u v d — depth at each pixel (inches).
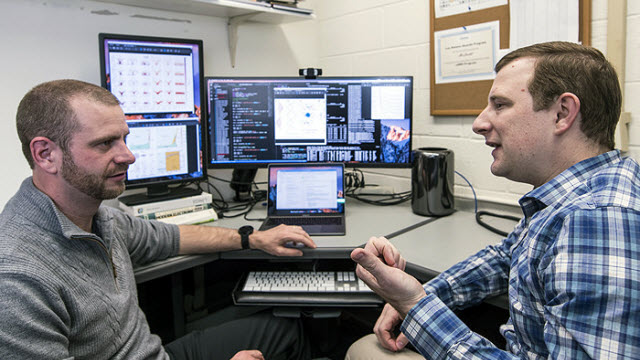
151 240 43.2
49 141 31.8
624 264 21.8
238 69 71.9
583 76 27.3
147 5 58.8
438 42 63.9
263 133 61.4
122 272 38.0
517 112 29.6
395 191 73.9
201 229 46.8
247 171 66.4
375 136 61.2
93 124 32.4
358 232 51.9
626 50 47.9
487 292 38.9
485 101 60.2
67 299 30.6
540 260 27.1
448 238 49.9
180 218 53.9
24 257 28.9
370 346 41.8
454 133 65.1
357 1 74.9
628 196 24.0
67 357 28.9
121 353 34.8
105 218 37.4
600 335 21.5
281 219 56.2
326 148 61.9
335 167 58.4
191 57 57.7
